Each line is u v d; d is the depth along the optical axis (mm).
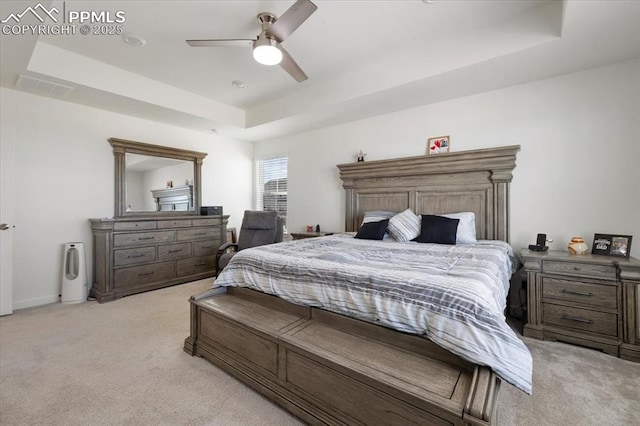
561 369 1938
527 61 2512
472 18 2395
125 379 1841
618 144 2543
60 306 3232
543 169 2871
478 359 1157
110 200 3832
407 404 1144
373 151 4059
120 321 2787
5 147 2969
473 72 2711
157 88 3570
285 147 5227
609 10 1848
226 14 2332
